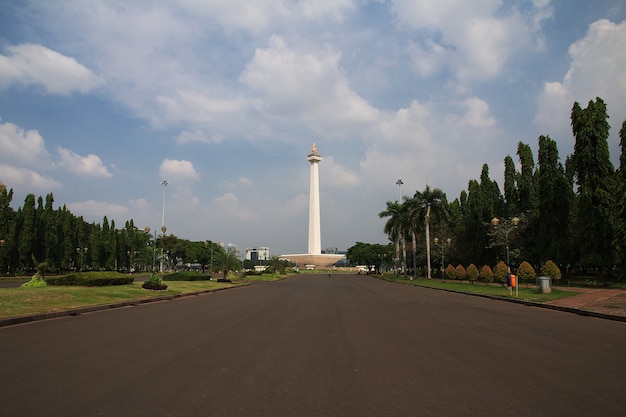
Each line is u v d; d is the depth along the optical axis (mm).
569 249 42656
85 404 5797
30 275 60938
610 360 8766
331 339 11312
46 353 9180
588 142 40156
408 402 5984
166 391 6441
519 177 52344
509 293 27344
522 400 6062
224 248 50812
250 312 18250
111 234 81625
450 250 64250
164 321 14984
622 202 35094
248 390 6543
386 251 110000
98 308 18781
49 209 68625
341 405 5844
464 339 11391
